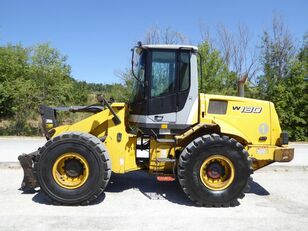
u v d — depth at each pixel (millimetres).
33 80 19719
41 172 5645
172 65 6188
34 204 5684
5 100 18516
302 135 17719
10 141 14320
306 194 6758
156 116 6172
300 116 17672
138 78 6359
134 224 4910
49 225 4777
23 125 18203
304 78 16344
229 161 5812
